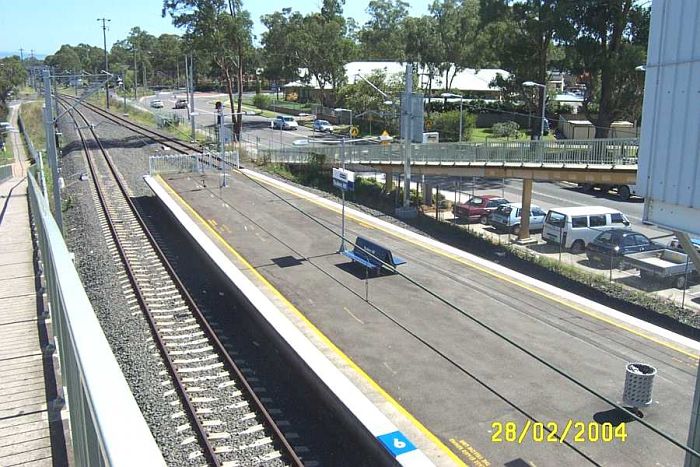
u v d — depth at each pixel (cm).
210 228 2281
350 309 1456
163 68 15275
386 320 1391
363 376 1127
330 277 1700
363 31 11569
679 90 686
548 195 3888
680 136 689
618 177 2375
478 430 957
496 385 1096
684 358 1220
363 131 6456
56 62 15162
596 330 1349
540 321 1394
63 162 4409
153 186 3130
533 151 2777
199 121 7331
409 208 2953
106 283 1830
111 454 196
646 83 735
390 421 977
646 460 884
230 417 1098
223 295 1745
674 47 689
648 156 741
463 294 1566
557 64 4438
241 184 3256
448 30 7319
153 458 196
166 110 8912
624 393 1023
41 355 840
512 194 3916
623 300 1825
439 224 2820
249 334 1488
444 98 6606
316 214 2542
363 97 6444
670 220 725
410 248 2022
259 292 1562
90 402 235
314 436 1055
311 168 3869
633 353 1238
